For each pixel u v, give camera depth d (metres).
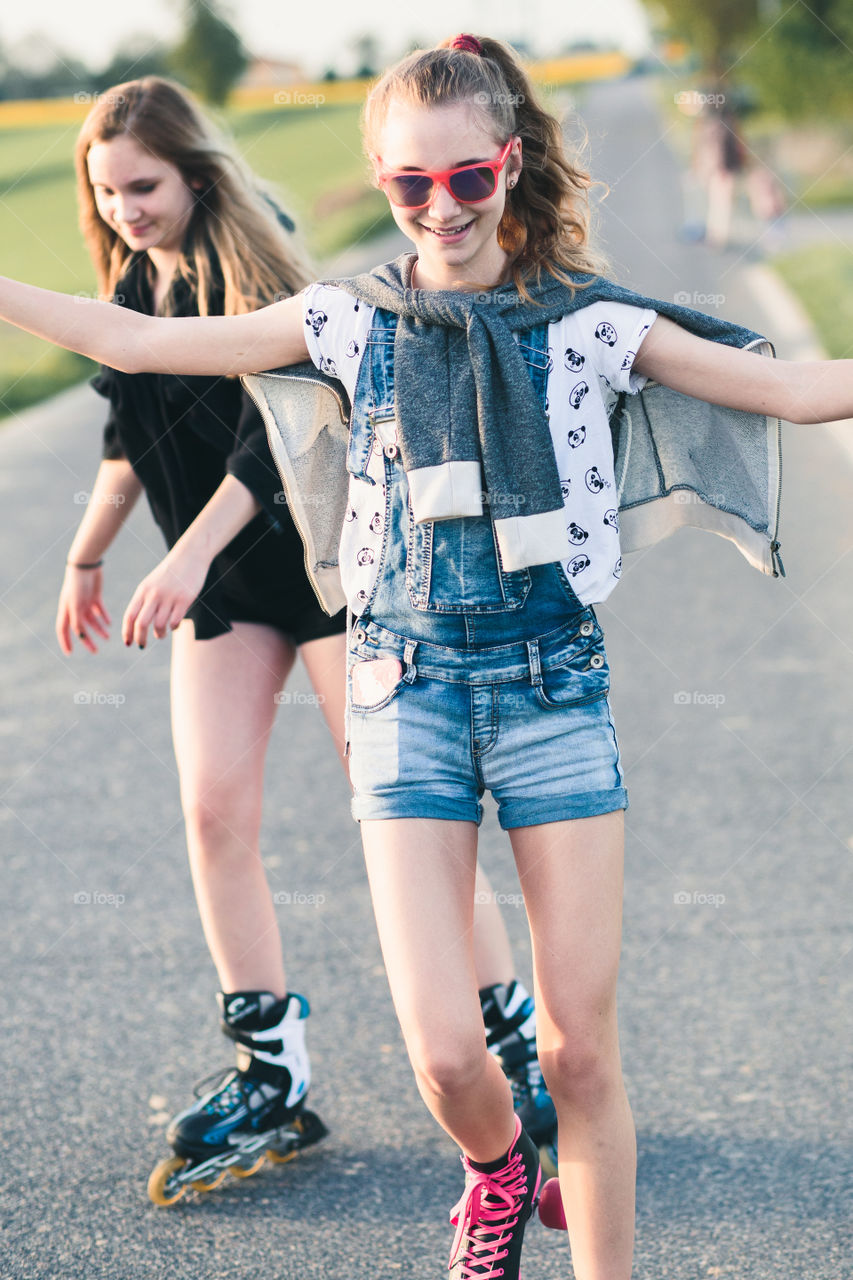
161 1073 3.08
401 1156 2.75
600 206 2.34
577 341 2.02
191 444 2.71
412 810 2.02
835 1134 2.71
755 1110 2.81
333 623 2.70
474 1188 2.10
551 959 2.02
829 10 21.55
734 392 2.01
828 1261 2.36
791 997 3.23
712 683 5.35
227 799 2.67
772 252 15.47
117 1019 3.31
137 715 5.48
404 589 2.07
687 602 6.37
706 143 15.88
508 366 1.97
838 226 17.41
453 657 2.05
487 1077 1.97
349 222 19.73
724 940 3.52
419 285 2.11
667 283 13.67
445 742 2.05
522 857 2.06
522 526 1.98
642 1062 3.00
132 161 2.66
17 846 4.34
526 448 1.97
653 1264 2.38
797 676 5.38
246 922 2.71
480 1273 2.10
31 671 6.01
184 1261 2.45
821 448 9.09
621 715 5.08
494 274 2.09
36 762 5.02
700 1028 3.12
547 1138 2.71
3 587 7.11
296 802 4.55
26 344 14.38
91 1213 2.60
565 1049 2.02
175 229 2.72
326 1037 3.19
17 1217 2.59
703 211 17.08
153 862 4.20
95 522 2.96
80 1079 3.06
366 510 2.11
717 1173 2.62
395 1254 2.45
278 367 2.17
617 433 2.20
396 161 2.00
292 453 2.27
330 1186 2.66
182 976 3.51
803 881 3.81
